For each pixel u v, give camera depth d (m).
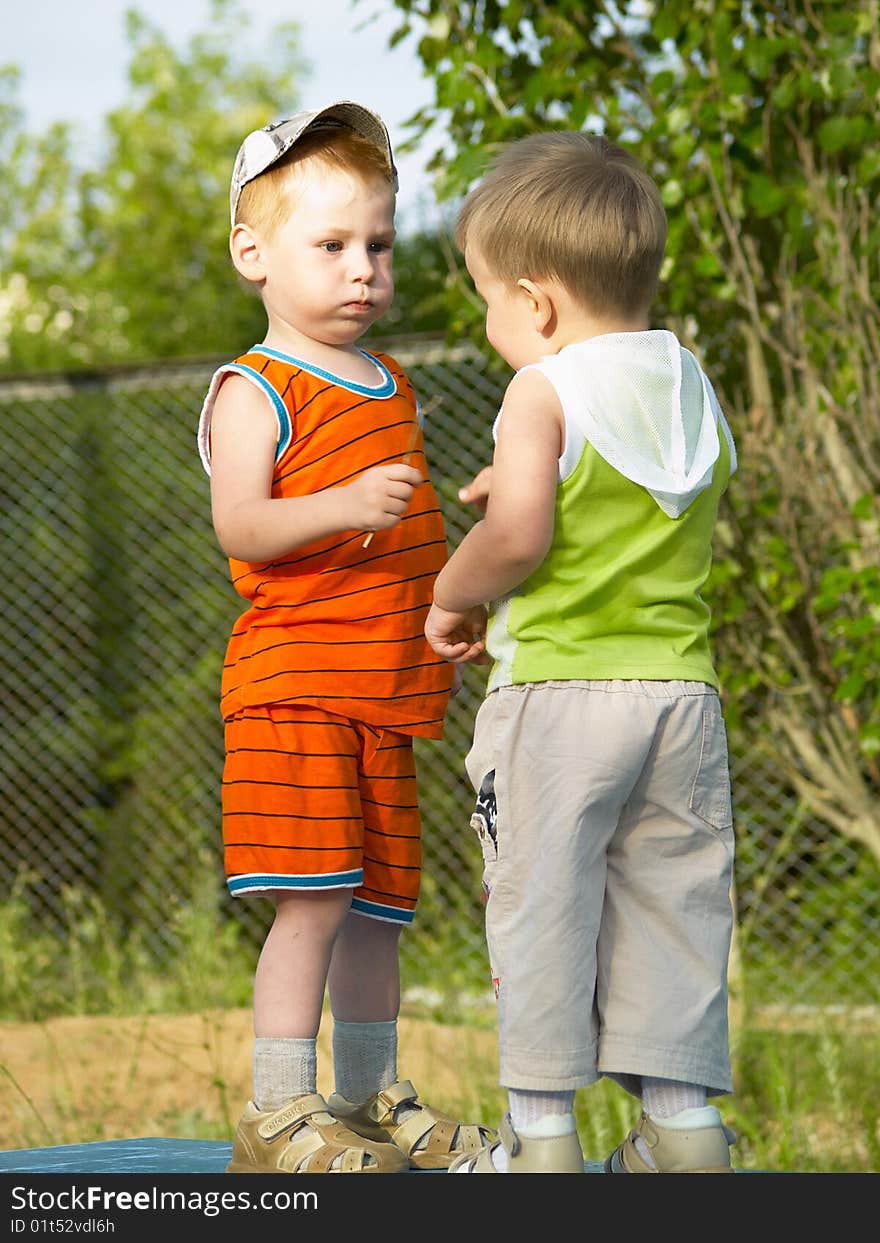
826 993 7.75
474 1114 6.22
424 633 3.29
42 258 18.75
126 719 10.73
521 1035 2.79
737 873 7.99
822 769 6.97
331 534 3.12
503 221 3.04
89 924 8.86
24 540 11.07
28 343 17.66
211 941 8.84
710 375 6.68
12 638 11.01
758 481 6.66
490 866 2.91
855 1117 6.41
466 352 8.39
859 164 6.07
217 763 10.37
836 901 8.04
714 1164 2.86
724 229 6.34
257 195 3.45
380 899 3.37
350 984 3.42
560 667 2.86
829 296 6.33
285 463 3.33
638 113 6.65
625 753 2.82
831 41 5.87
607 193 3.02
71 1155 3.83
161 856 10.30
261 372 3.36
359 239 3.40
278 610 3.30
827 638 6.75
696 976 2.88
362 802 3.34
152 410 10.68
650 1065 2.82
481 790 2.95
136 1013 8.48
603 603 2.90
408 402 3.58
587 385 2.90
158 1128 6.77
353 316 3.40
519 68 6.46
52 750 10.80
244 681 3.30
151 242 17.91
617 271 3.00
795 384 6.66
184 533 10.61
